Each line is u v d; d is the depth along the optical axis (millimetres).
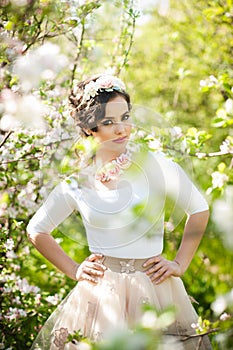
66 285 3139
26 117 2170
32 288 2756
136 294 2049
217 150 3480
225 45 3742
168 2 4008
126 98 2143
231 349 1580
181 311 2109
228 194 1875
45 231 2264
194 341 2041
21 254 3162
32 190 2742
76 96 2242
